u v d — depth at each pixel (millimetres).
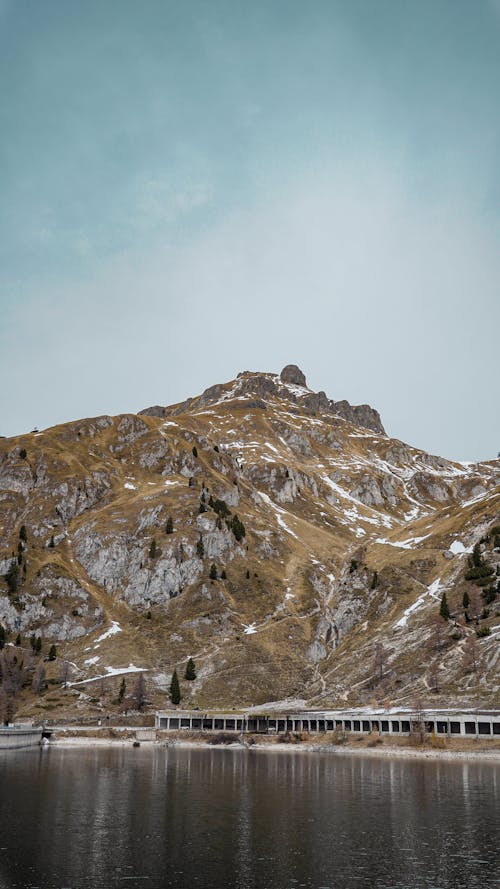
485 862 58969
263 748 177375
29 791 95562
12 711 192125
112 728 191000
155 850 62719
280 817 78500
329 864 58375
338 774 119000
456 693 174875
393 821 76250
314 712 187125
